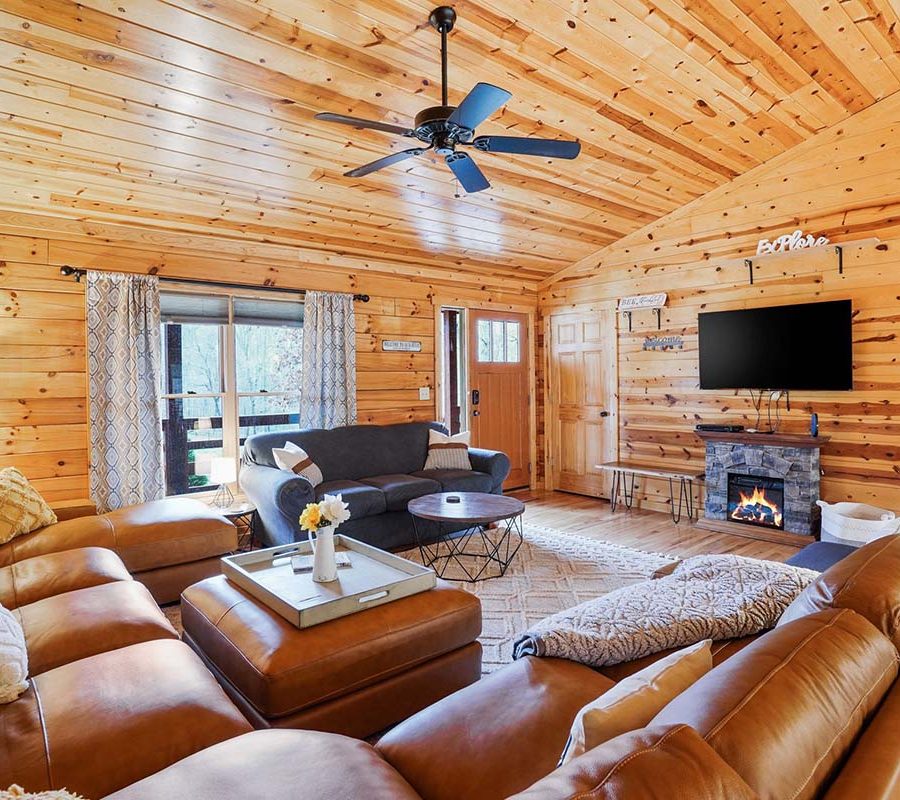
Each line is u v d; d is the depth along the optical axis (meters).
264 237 4.65
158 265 4.27
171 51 2.70
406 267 5.72
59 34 2.53
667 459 5.61
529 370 6.86
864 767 0.84
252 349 4.82
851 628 1.13
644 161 4.45
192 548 3.36
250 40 2.70
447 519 3.58
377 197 4.38
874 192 4.28
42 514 3.14
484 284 6.36
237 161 3.63
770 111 4.06
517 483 6.82
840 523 3.94
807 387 4.53
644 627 1.70
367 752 1.36
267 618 2.10
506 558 4.18
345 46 2.84
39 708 1.50
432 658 2.21
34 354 3.79
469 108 2.41
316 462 4.65
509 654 2.78
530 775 1.24
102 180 3.58
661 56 3.28
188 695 1.57
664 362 5.59
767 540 4.59
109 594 2.27
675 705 0.92
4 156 3.24
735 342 4.93
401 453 5.17
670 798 0.65
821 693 0.92
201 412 4.58
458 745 1.35
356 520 4.22
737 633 1.79
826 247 4.42
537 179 4.47
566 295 6.51
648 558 4.16
